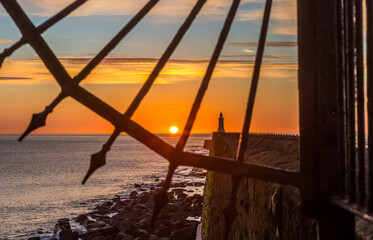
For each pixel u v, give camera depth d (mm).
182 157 2191
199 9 2197
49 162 85875
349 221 2213
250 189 4348
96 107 2121
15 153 122500
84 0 2137
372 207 1859
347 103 2158
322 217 2221
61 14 2129
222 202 7359
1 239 24344
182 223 19750
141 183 48594
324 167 2215
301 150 2262
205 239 10281
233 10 2238
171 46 2189
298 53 2301
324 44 2240
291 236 2855
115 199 34500
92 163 2072
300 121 2275
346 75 2164
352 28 2070
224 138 8141
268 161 4043
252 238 4254
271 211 3361
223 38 2238
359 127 1955
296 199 2777
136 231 19547
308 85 2252
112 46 2150
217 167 2225
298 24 2299
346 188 2213
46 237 24422
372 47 1825
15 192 42812
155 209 2168
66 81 2074
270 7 2326
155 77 2172
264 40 2322
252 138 6375
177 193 36219
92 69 2107
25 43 2064
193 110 2217
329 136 2223
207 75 2223
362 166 1956
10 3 2049
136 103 2154
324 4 2246
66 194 40938
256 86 2318
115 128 2125
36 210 32719
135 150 143375
